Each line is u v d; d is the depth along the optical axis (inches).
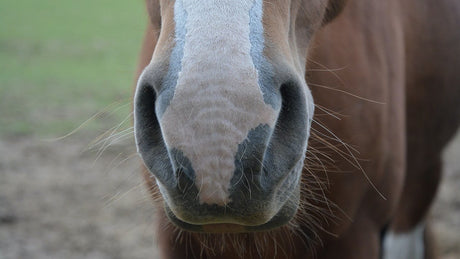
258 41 79.1
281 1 86.6
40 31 689.6
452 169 333.1
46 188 299.4
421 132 172.6
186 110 73.9
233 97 74.1
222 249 115.9
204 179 74.2
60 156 339.6
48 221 266.8
